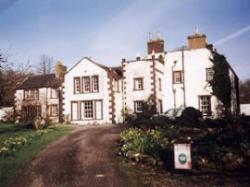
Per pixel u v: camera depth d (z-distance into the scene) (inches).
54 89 1595.7
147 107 1370.6
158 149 557.9
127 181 430.6
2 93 1121.4
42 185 423.5
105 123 1374.3
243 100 2965.1
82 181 437.7
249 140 578.6
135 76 1430.9
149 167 514.3
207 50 1416.1
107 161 560.1
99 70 1429.6
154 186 403.5
